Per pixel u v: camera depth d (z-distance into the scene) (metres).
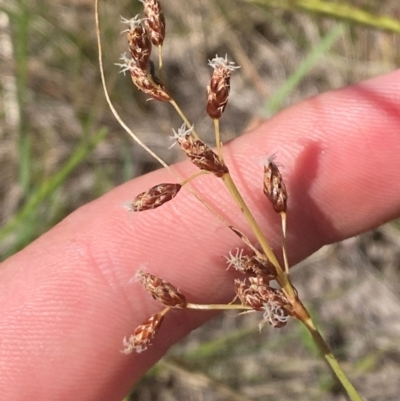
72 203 0.14
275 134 0.09
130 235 0.09
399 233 0.14
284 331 0.13
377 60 0.15
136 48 0.06
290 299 0.06
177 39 0.16
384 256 0.14
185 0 0.16
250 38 0.16
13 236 0.13
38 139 0.15
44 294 0.08
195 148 0.06
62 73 0.15
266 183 0.06
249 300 0.06
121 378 0.09
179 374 0.12
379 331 0.13
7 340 0.08
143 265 0.08
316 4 0.10
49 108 0.15
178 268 0.09
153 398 0.13
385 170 0.09
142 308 0.09
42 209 0.14
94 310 0.09
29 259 0.09
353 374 0.13
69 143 0.15
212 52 0.16
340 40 0.15
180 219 0.09
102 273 0.09
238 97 0.15
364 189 0.09
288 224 0.09
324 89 0.15
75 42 0.14
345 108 0.09
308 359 0.13
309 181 0.09
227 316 0.13
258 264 0.06
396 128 0.09
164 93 0.06
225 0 0.15
